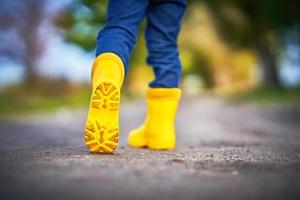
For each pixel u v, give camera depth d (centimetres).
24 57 1589
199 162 178
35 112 939
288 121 713
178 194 123
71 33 1462
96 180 138
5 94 1223
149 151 255
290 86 1694
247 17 1680
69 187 129
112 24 240
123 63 228
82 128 589
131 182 136
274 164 175
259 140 403
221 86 3328
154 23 276
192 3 1866
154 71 284
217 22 1839
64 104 1166
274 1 1433
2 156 194
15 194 121
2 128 562
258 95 1462
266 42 1734
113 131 207
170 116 281
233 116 821
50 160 178
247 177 146
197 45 2967
